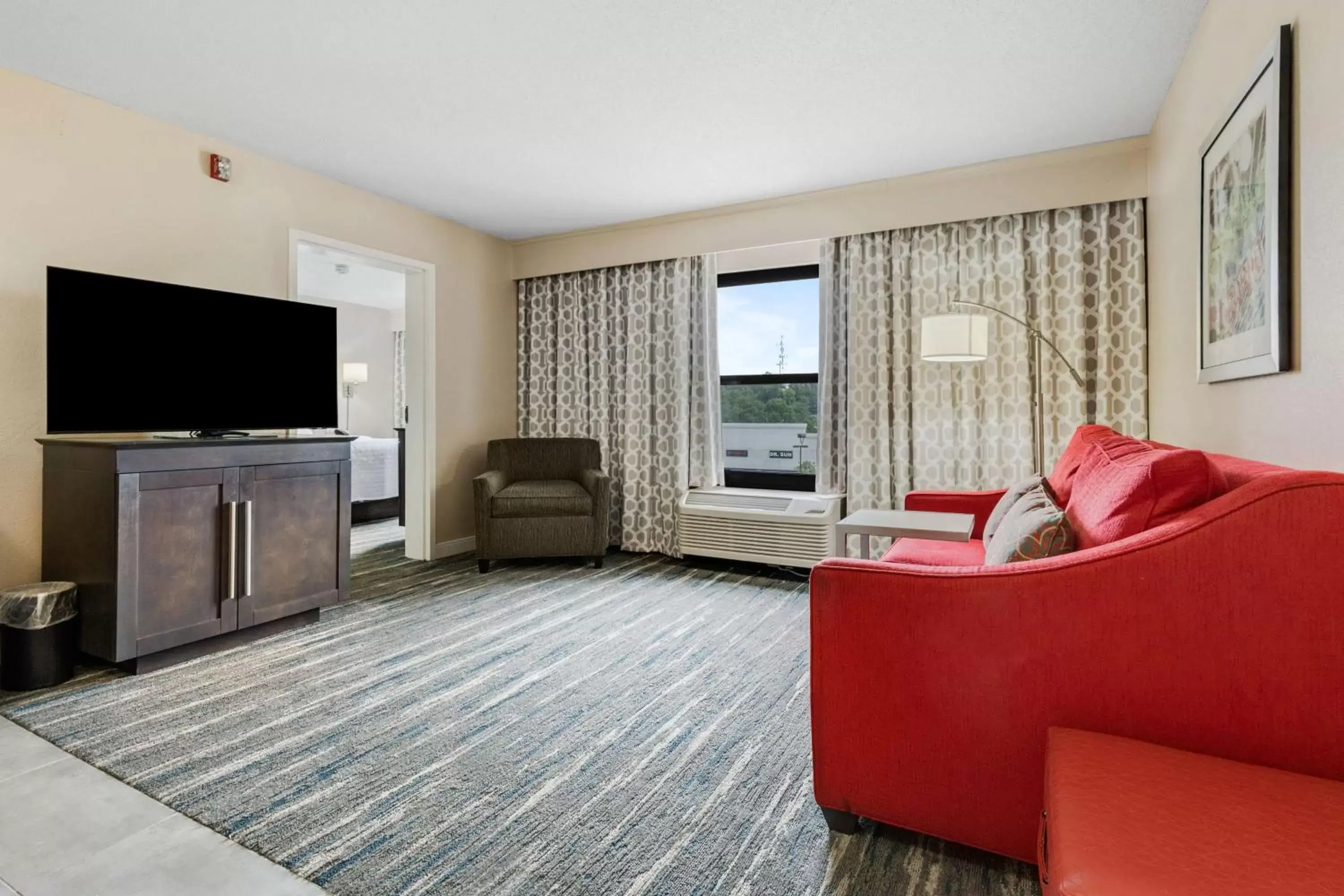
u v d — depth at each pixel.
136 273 2.90
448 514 4.59
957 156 3.42
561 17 2.23
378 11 2.19
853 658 1.42
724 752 1.87
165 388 2.74
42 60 2.48
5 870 1.36
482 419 4.87
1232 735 1.09
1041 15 2.22
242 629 2.75
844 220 3.92
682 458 4.48
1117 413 3.34
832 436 4.05
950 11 2.20
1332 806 0.89
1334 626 1.03
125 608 2.35
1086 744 1.09
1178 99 2.58
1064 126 3.07
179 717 2.07
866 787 1.42
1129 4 2.17
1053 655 1.23
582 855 1.42
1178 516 1.23
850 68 2.56
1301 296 1.47
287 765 1.78
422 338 4.41
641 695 2.25
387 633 2.91
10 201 2.54
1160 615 1.14
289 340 3.17
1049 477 3.04
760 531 4.01
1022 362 3.49
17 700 2.20
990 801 1.29
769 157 3.42
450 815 1.56
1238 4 1.88
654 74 2.61
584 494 4.23
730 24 2.27
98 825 1.51
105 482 2.36
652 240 4.56
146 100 2.79
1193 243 2.40
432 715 2.09
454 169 3.60
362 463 6.19
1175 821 0.86
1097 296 3.37
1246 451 1.83
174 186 3.03
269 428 3.09
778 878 1.34
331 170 3.60
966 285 3.62
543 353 5.05
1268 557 1.06
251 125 3.05
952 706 1.32
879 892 1.30
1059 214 3.44
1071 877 0.77
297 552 2.94
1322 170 1.37
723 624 3.05
